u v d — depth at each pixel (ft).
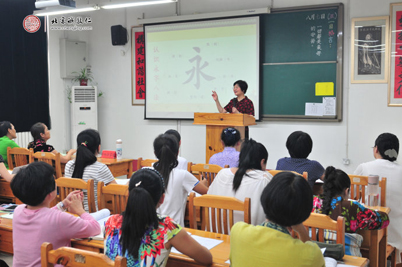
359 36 18.31
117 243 5.57
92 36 25.70
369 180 9.07
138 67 24.32
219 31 21.49
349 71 18.75
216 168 10.73
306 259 4.71
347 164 19.02
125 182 11.01
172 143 8.89
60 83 24.75
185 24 22.40
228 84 21.49
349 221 7.30
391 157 10.37
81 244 6.74
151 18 23.31
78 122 24.49
